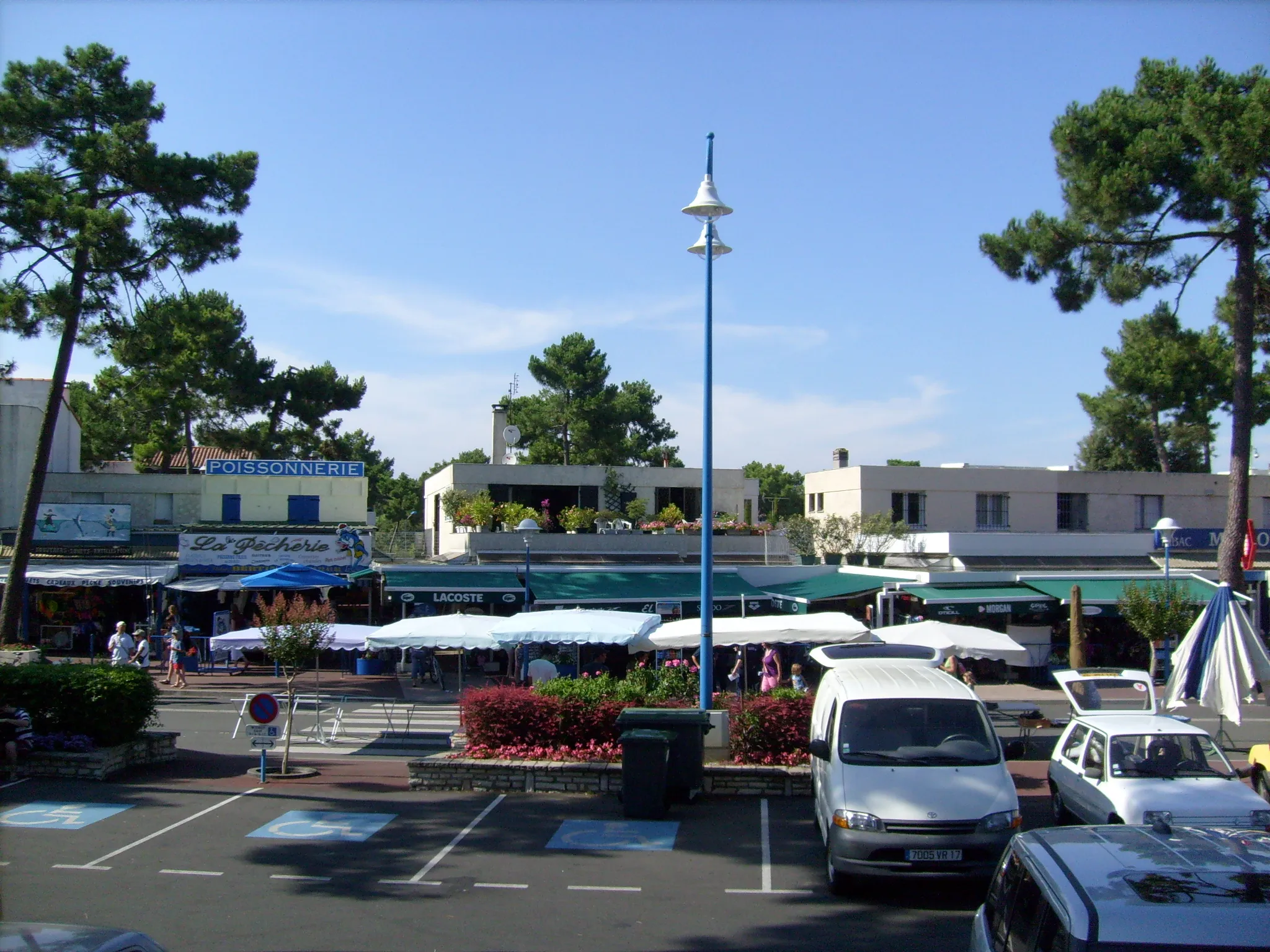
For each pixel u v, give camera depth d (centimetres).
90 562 3222
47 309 2469
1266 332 2803
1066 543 3628
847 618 1886
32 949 436
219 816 1254
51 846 1114
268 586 2530
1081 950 406
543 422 5291
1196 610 2012
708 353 1581
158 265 2628
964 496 4384
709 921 893
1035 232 2519
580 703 1470
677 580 3162
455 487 3894
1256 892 430
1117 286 2502
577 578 3122
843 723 1080
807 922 892
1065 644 3075
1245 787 1066
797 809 1312
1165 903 420
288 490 3781
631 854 1105
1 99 2480
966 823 941
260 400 4741
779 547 3666
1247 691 1545
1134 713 1252
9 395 3656
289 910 908
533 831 1198
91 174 2569
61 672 1509
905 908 934
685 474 4109
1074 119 2480
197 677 2848
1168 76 2525
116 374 4725
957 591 2984
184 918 884
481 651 3053
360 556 3356
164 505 3703
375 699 2439
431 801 1350
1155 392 4494
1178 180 2350
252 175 2695
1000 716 2061
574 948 822
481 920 887
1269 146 2203
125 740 1534
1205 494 4512
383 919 888
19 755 1465
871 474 4334
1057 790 1256
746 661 2558
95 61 2617
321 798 1360
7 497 3566
